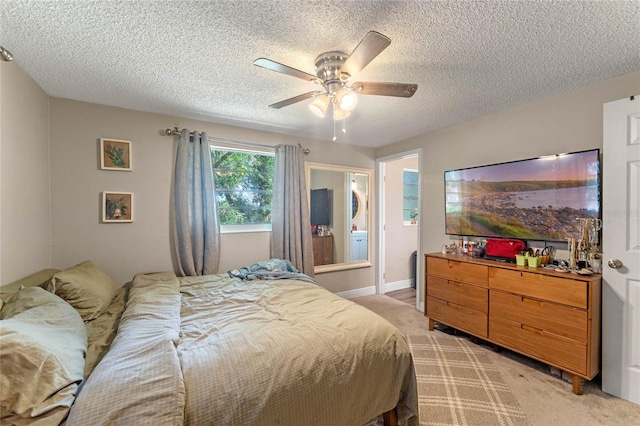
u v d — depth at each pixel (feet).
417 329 9.77
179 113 9.12
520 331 7.14
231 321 5.24
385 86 5.54
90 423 2.78
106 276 7.25
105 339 4.79
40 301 4.35
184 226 9.15
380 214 14.19
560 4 4.26
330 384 4.07
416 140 11.93
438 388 6.39
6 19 4.54
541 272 6.72
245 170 10.98
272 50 5.57
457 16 4.55
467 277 8.45
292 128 10.76
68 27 4.79
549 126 7.80
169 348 3.93
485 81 6.85
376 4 4.28
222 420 3.29
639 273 5.81
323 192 12.77
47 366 3.04
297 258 11.09
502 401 5.93
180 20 4.65
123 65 6.13
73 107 7.92
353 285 13.53
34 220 6.74
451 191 10.29
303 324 5.02
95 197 8.19
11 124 5.74
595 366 6.12
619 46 5.36
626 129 5.98
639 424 5.26
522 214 8.21
